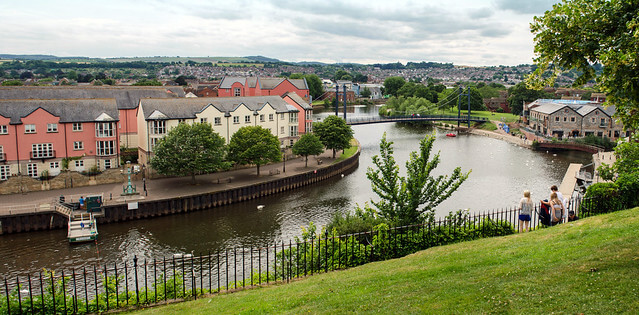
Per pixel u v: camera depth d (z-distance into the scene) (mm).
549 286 17438
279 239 55906
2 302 21734
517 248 22812
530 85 21938
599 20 19875
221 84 167125
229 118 91812
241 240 55656
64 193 68250
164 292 23297
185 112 85812
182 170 73125
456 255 23328
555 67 21375
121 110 93500
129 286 40656
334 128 101625
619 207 32750
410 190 31641
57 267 47656
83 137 77438
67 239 56344
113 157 80000
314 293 20422
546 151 122562
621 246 19875
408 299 18250
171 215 66500
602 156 100000
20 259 49969
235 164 88688
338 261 27266
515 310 16188
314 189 82812
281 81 163125
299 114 113312
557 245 21969
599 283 16969
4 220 57688
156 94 100000
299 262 28141
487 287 18172
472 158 110625
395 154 115250
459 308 16891
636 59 17766
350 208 70000
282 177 81188
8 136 71562
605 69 18969
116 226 61406
